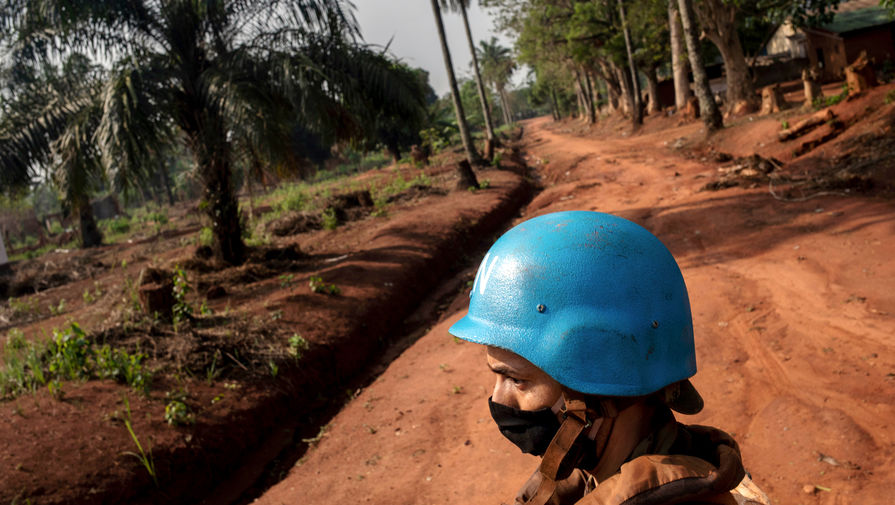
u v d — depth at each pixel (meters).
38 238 37.59
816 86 18.89
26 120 10.27
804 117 17.27
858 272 6.46
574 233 0.95
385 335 8.46
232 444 5.55
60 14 9.55
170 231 23.41
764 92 23.00
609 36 40.34
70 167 10.01
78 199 10.66
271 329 7.50
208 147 10.96
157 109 9.72
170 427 5.37
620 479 0.83
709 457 0.93
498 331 0.93
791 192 10.24
